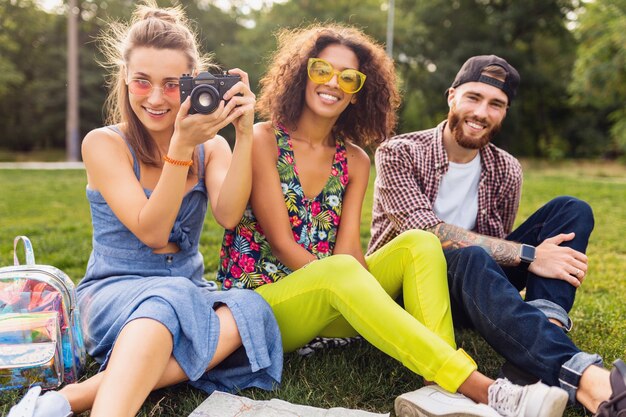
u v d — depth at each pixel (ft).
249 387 7.48
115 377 5.97
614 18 74.28
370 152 10.12
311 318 7.59
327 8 99.14
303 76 8.64
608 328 10.14
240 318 7.14
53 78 109.09
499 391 6.32
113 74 8.73
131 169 7.95
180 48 7.77
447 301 7.44
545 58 114.01
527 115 118.52
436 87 102.12
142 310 6.44
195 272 8.50
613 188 43.47
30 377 7.03
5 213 25.93
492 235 10.18
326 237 8.77
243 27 110.01
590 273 15.06
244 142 7.79
